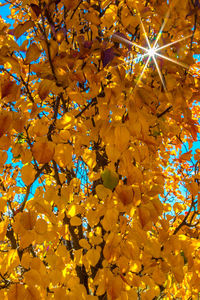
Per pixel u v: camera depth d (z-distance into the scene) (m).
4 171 1.69
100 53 1.02
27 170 1.09
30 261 1.11
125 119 1.07
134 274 1.26
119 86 1.08
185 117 1.13
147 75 1.23
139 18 1.14
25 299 1.04
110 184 1.08
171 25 1.11
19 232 1.06
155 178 1.44
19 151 1.12
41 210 1.07
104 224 1.14
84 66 1.04
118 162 1.22
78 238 1.78
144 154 1.14
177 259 1.24
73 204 1.21
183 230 1.53
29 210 1.07
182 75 1.12
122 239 1.22
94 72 1.06
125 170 1.14
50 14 0.99
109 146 1.05
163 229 1.27
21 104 1.07
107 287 1.12
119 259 1.16
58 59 0.96
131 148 1.14
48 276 1.13
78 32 1.32
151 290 1.27
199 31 1.17
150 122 1.26
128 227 1.28
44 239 1.11
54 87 0.99
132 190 1.09
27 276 1.08
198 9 0.98
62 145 1.04
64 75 0.98
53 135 1.06
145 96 1.04
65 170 1.88
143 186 1.16
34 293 1.06
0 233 1.09
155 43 1.11
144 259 1.28
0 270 1.08
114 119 1.06
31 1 1.14
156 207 1.18
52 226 1.12
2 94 0.99
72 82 1.08
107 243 1.13
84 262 1.24
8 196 1.31
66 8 1.07
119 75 1.06
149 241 1.21
